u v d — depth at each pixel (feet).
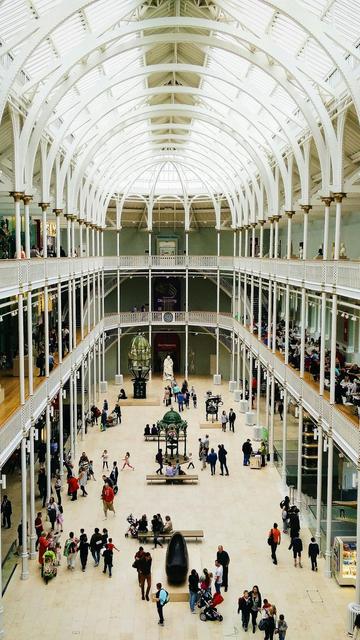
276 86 77.10
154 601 51.96
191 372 160.97
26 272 59.06
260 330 101.96
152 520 62.28
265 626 44.96
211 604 49.34
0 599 46.85
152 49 82.43
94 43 59.67
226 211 155.94
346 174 69.10
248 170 107.34
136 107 100.17
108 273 144.56
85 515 69.21
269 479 82.07
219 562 52.42
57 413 101.35
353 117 59.41
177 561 54.03
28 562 59.00
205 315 145.89
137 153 123.54
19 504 72.23
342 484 74.90
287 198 82.94
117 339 146.92
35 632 47.24
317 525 62.34
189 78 95.30
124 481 80.38
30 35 48.11
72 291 90.74
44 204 70.38
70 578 55.77
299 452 70.85
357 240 81.15
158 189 150.30
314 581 55.62
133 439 99.86
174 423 84.64
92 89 73.10
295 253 125.18
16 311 57.67
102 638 46.60
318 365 71.87
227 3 63.62
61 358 79.51
